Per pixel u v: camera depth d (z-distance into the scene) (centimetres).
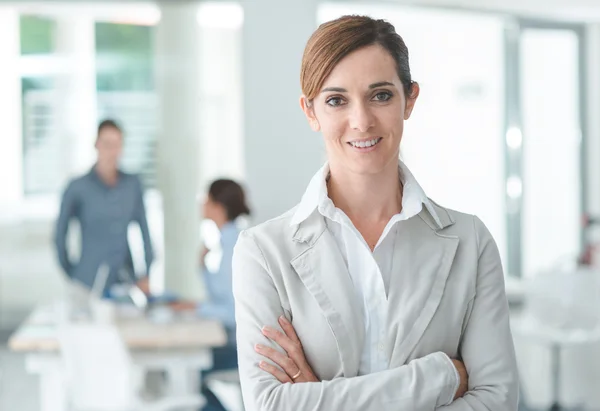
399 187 183
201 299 801
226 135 807
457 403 172
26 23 785
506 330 179
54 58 790
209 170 805
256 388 172
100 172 641
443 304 175
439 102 997
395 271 175
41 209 804
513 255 927
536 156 946
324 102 170
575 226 956
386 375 169
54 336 477
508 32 916
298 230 178
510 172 928
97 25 790
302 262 175
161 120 798
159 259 800
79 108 793
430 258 176
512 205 927
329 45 167
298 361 173
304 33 810
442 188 1000
